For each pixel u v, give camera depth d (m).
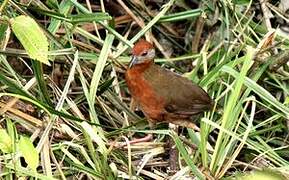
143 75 7.93
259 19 9.73
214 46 9.51
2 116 7.77
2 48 8.11
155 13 9.91
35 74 7.78
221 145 7.58
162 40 9.93
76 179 7.40
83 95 8.33
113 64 8.66
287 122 8.54
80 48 8.89
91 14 8.28
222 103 8.58
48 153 7.29
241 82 7.56
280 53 8.67
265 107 8.58
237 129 8.02
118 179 7.43
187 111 8.02
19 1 8.85
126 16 9.78
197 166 7.72
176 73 8.68
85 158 7.44
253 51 8.02
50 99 8.07
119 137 7.82
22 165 7.57
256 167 7.71
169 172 7.70
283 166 7.48
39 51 6.34
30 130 7.79
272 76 8.83
